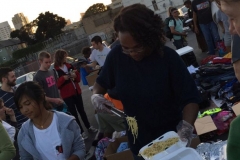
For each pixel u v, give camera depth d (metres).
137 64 2.25
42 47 56.12
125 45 2.12
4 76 4.97
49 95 5.86
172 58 2.19
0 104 4.70
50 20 68.69
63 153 2.95
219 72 5.27
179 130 2.11
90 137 6.36
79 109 6.60
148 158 2.00
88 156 5.20
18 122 5.00
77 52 46.81
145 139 2.38
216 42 8.47
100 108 2.47
